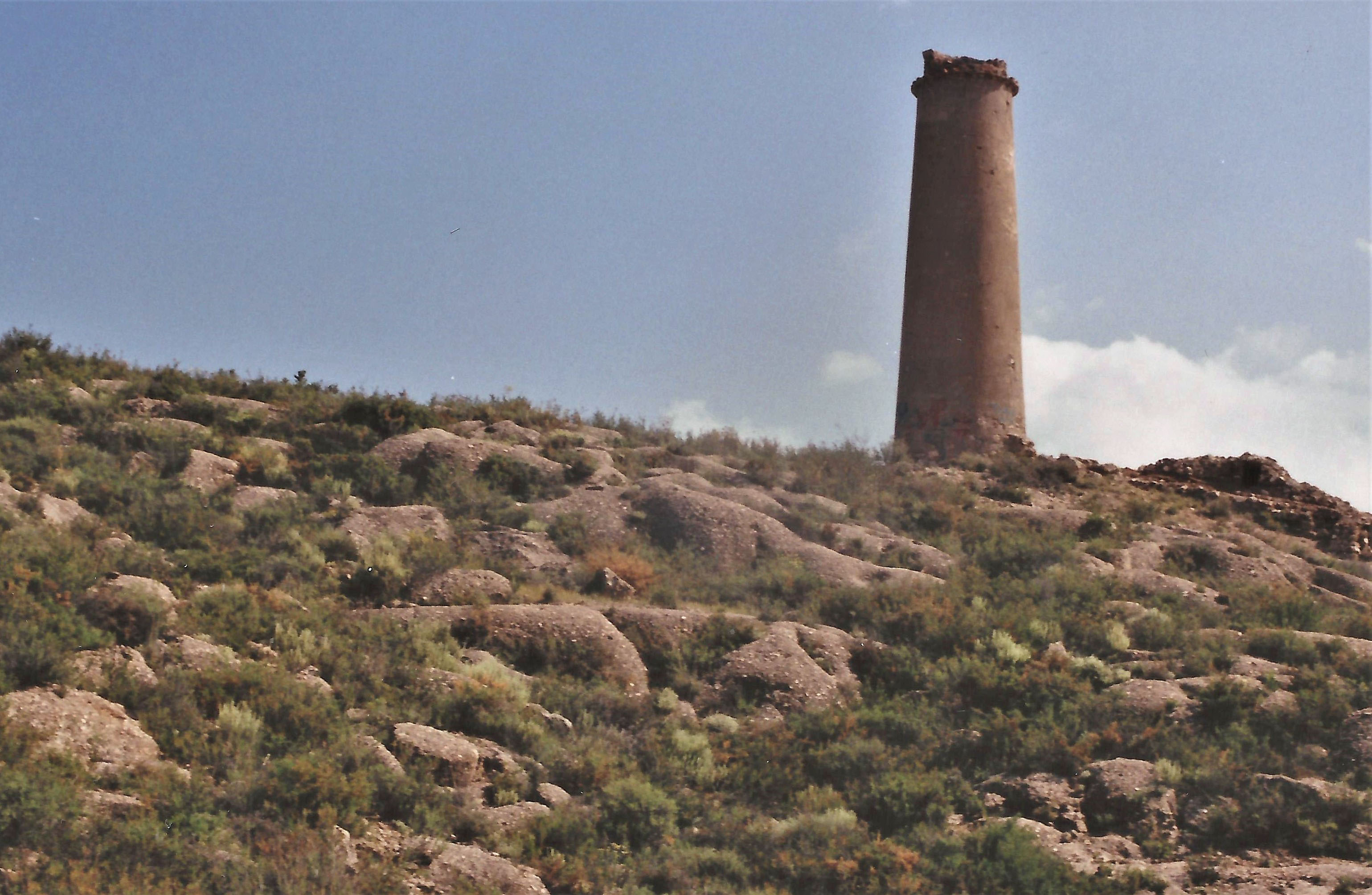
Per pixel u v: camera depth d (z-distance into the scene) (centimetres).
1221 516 7350
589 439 6800
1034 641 4675
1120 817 3400
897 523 6212
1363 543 7231
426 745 3291
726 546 5469
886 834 3400
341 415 6462
